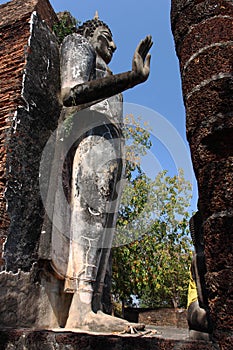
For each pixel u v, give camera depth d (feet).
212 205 7.78
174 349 9.12
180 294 44.11
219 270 7.41
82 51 18.79
